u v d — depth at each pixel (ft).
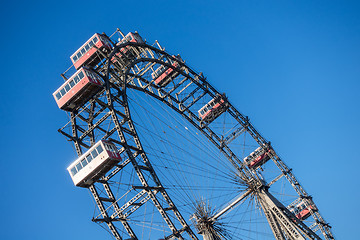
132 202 131.23
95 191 135.44
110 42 166.91
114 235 129.80
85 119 148.46
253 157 238.48
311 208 258.78
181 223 134.51
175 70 189.16
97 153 131.85
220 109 214.90
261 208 188.85
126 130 146.20
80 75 142.61
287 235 180.24
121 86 161.38
